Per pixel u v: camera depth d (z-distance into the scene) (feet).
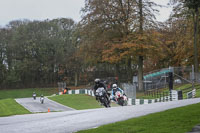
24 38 488.02
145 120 62.64
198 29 271.08
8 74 518.78
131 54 269.64
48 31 494.18
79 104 245.86
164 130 49.83
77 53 315.17
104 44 272.51
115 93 134.82
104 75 492.13
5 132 69.41
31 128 73.31
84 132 55.93
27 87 538.06
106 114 90.94
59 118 92.63
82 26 289.94
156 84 255.50
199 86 226.17
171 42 313.53
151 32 264.52
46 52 495.82
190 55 298.97
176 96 183.11
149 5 269.64
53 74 533.55
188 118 59.72
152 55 275.39
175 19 300.81
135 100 204.74
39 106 245.65
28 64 491.31
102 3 274.98
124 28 271.08
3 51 514.27
